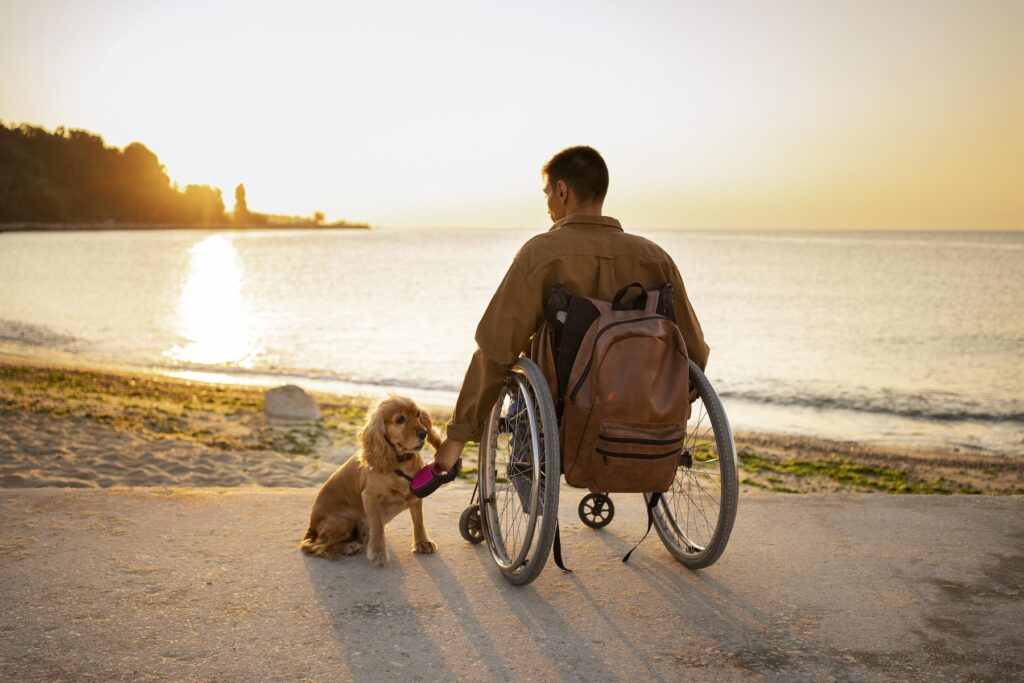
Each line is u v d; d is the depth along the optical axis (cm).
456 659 231
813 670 228
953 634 252
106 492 388
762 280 6600
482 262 10269
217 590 279
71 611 258
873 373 2006
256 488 414
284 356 2203
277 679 217
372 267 8750
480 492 327
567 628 254
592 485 269
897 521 366
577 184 289
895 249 16238
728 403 1564
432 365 2062
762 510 384
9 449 663
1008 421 1403
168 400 1188
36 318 3122
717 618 263
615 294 277
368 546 313
